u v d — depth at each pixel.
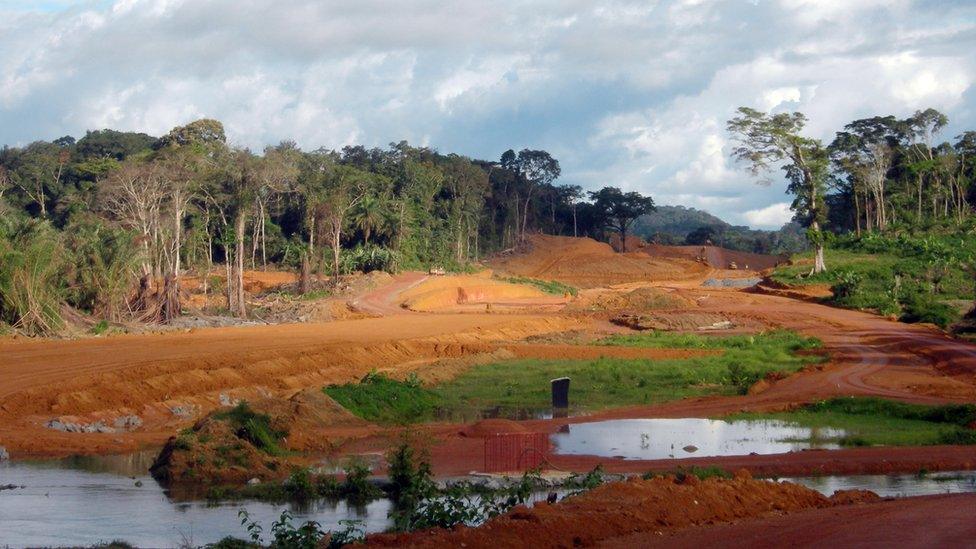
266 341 53.38
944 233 117.31
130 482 22.05
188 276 98.38
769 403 37.31
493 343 61.72
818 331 71.38
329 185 113.88
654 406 37.50
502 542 13.02
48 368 37.28
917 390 40.28
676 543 13.34
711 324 78.38
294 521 17.94
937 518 14.64
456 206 139.00
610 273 142.75
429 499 16.81
